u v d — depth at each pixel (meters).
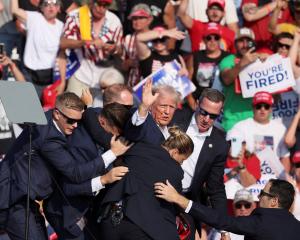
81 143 25.50
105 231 24.67
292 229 24.78
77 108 25.14
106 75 35.66
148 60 36.69
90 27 38.12
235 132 35.28
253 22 40.56
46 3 38.28
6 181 25.62
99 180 24.84
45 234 26.23
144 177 24.55
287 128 35.72
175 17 40.12
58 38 38.38
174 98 26.69
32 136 25.19
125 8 40.28
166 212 24.62
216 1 38.81
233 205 31.14
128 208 24.33
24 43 38.97
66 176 25.11
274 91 35.91
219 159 27.75
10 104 23.77
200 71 36.97
